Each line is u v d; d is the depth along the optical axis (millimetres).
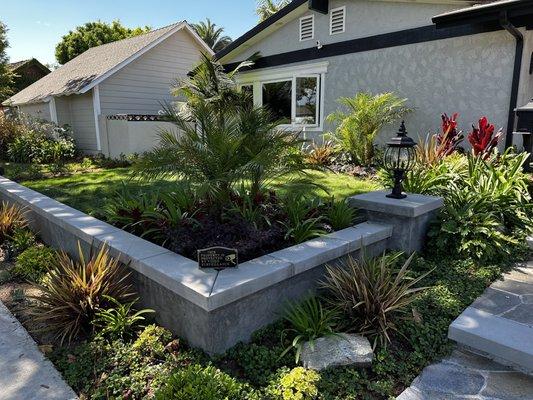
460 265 3492
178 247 3025
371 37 8203
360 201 3980
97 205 5398
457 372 2271
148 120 10961
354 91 8703
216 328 2352
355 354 2289
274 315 2725
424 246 3900
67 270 2934
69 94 12031
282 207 3824
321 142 9562
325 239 3285
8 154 11797
